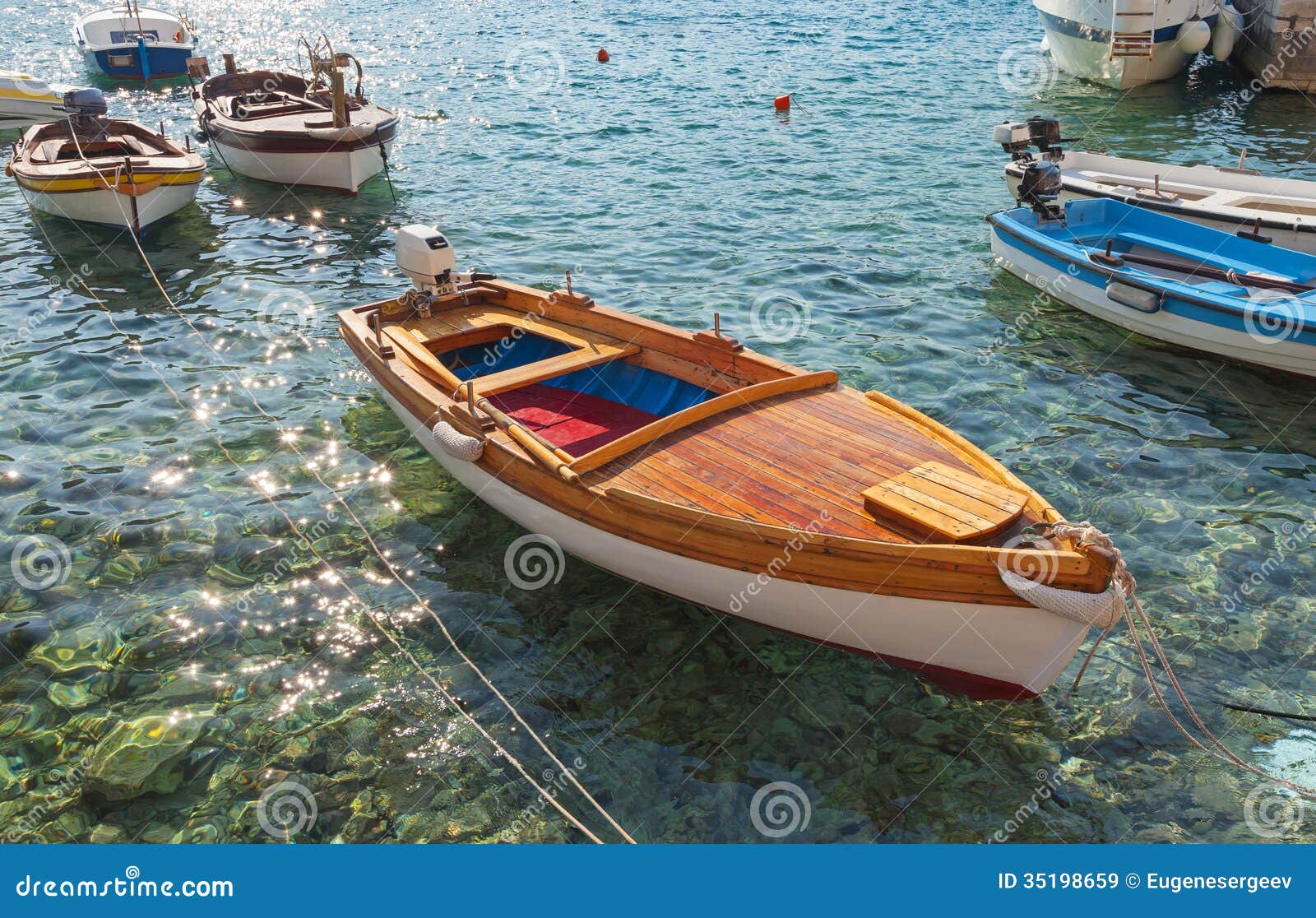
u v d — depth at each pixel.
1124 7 25.27
